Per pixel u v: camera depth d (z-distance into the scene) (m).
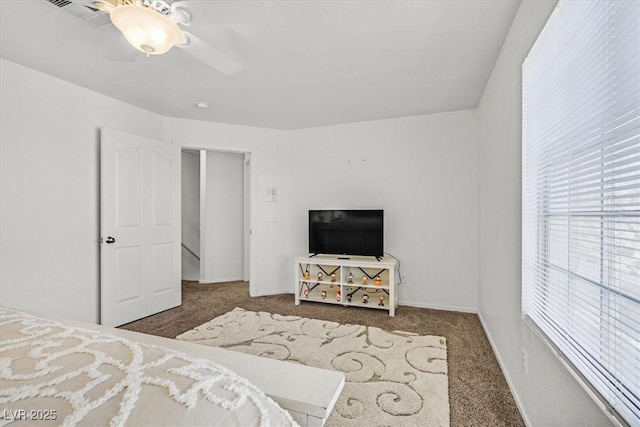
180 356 0.84
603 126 0.94
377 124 3.98
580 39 1.06
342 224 3.89
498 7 1.76
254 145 4.27
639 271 0.78
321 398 0.81
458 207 3.62
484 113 2.98
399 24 1.94
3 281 2.39
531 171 1.60
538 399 1.46
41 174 2.62
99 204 3.07
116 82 2.82
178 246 3.79
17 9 1.79
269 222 4.36
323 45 2.19
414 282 3.81
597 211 0.98
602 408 0.88
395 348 2.57
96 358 0.78
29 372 0.70
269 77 2.72
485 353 2.49
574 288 1.12
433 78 2.73
